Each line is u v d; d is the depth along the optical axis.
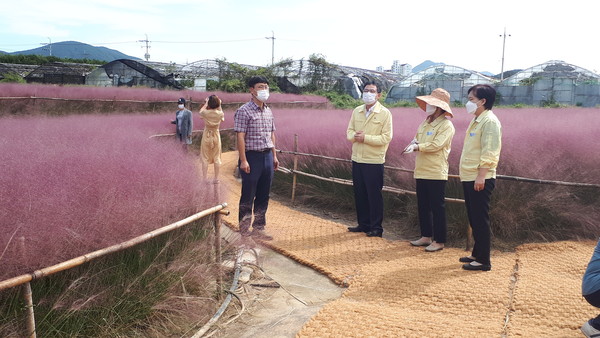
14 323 2.40
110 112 16.52
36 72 35.91
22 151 4.03
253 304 3.67
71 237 2.67
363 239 5.25
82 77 34.84
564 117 9.44
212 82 34.41
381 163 5.34
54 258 2.53
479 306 3.40
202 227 3.77
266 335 3.13
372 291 3.79
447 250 4.91
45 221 2.62
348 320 3.13
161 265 3.21
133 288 3.00
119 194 3.18
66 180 3.17
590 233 5.22
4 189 2.83
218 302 3.63
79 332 2.70
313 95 31.09
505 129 7.01
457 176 5.44
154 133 9.77
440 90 4.82
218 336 3.18
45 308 2.59
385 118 5.27
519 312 3.26
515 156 5.64
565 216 5.30
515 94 34.34
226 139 12.91
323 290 3.94
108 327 2.81
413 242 5.07
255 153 5.06
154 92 22.36
